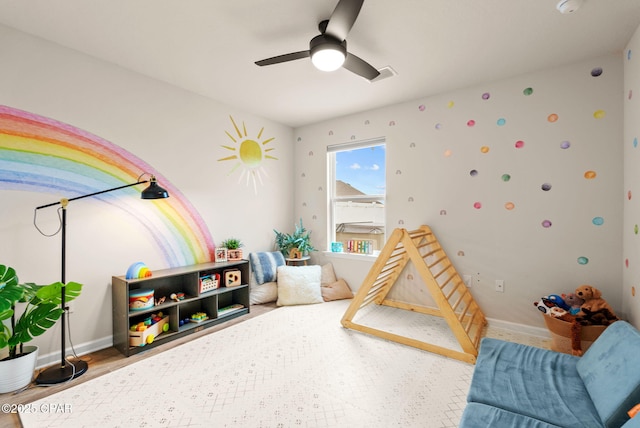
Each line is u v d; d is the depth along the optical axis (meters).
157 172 2.85
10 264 2.08
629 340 1.38
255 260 3.69
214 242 3.35
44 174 2.21
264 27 2.03
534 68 2.59
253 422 1.63
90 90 2.42
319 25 1.97
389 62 2.48
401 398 1.84
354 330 2.83
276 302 3.63
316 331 2.82
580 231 2.49
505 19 1.92
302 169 4.30
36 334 1.90
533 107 2.66
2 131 2.04
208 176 3.28
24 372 1.94
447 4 1.78
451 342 2.59
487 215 2.91
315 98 3.27
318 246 4.16
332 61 1.92
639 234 1.97
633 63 2.08
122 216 2.63
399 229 2.63
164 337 2.57
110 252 2.56
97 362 2.27
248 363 2.24
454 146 3.07
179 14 1.89
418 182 3.30
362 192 3.86
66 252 2.33
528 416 1.26
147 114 2.76
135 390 1.92
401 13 1.86
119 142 2.59
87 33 2.11
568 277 2.55
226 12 1.87
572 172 2.51
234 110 3.53
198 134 3.17
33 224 2.17
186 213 3.09
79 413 1.71
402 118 3.39
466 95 2.99
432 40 2.16
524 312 2.75
